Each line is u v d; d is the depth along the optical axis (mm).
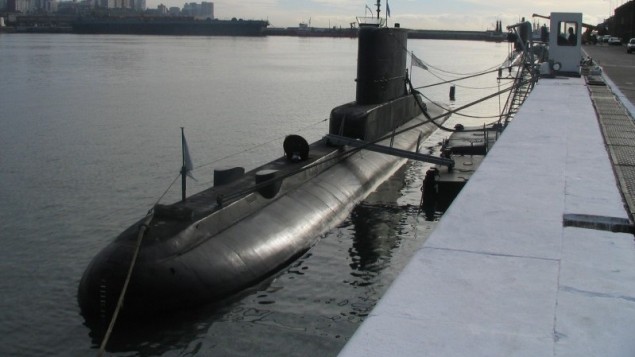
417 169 25688
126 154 30906
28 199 22297
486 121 46062
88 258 16375
